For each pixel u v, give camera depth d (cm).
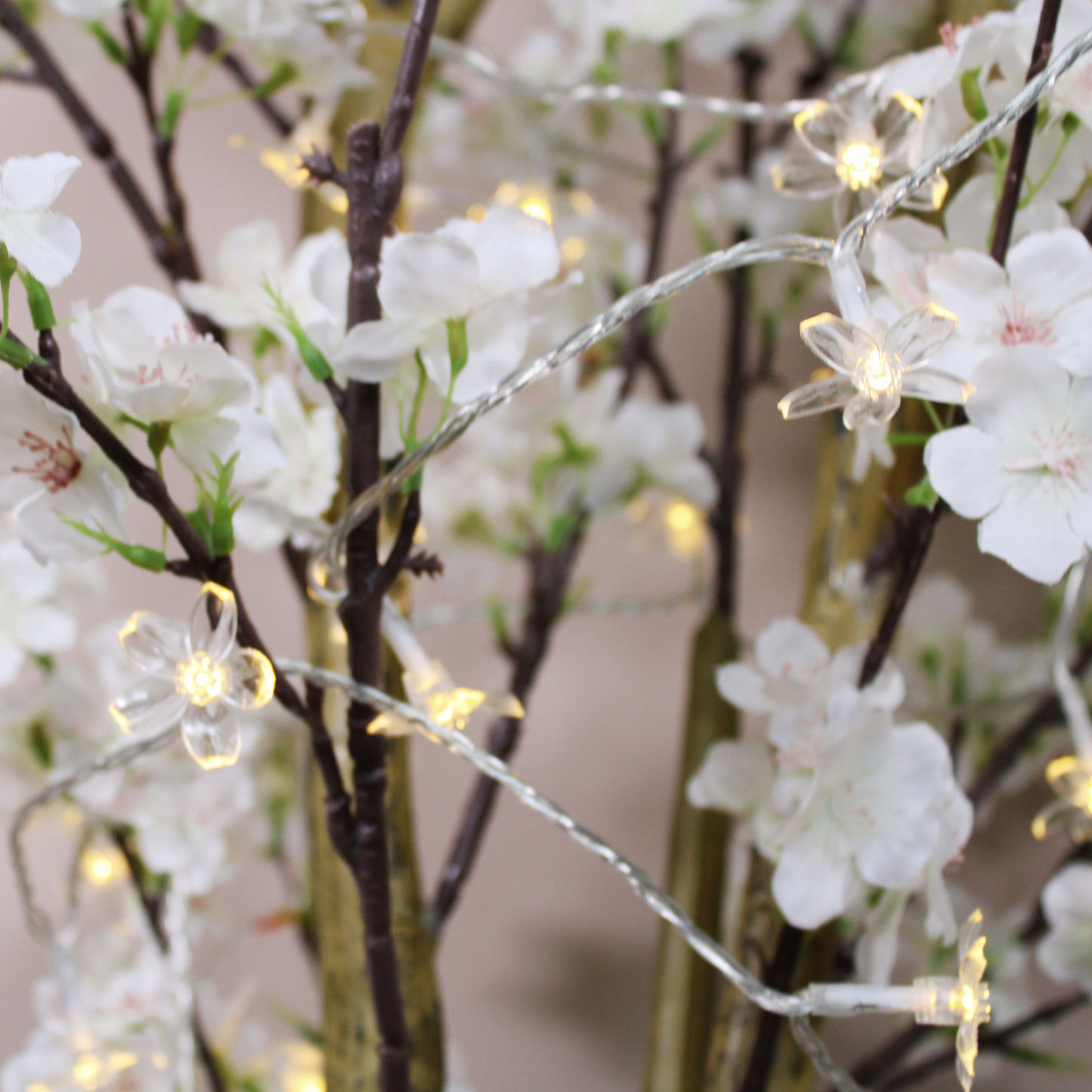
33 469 66
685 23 85
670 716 116
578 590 91
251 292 76
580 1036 114
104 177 107
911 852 71
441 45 80
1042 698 89
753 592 115
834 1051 109
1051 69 65
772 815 75
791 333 113
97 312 67
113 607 109
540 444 88
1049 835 109
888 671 73
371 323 66
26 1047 109
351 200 67
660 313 94
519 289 67
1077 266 68
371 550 68
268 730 85
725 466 95
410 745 79
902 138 69
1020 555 67
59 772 82
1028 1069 108
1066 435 67
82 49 82
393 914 77
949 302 69
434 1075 77
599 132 101
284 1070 87
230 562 67
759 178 94
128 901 89
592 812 116
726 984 81
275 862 97
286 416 73
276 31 76
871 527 79
